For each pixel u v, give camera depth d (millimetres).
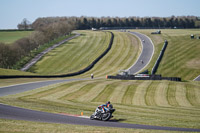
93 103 35312
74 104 33094
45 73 99062
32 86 50719
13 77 65812
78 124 19781
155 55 110312
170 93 45438
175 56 104125
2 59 105688
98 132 16062
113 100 39188
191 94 45031
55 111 25828
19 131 16109
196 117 25844
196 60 96250
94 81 59438
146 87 50562
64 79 70250
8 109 25047
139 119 23188
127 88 49344
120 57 113875
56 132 16031
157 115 26422
